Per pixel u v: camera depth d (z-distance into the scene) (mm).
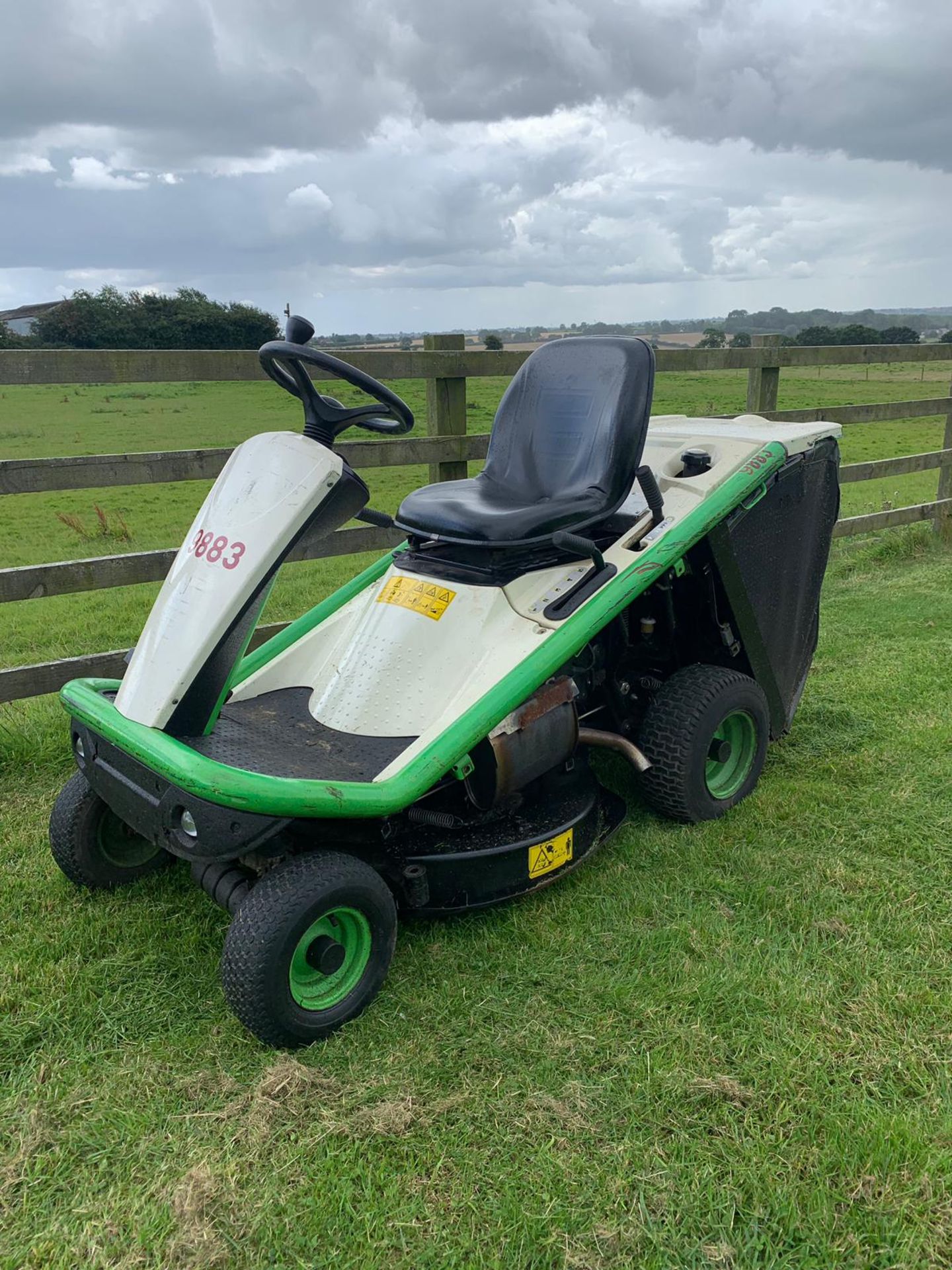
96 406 25297
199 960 2363
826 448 3363
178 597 2260
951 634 4918
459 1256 1563
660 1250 1561
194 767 1925
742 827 2971
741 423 3588
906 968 2264
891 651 4668
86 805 2551
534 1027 2090
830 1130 1780
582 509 2697
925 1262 1542
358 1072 1974
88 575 3604
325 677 2705
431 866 2361
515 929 2465
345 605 3037
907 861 2752
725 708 2920
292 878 2002
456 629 2559
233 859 2182
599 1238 1584
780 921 2475
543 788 2758
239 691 2727
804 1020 2086
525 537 2576
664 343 33656
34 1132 1823
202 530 2322
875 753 3488
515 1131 1808
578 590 2635
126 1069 1998
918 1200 1646
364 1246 1588
